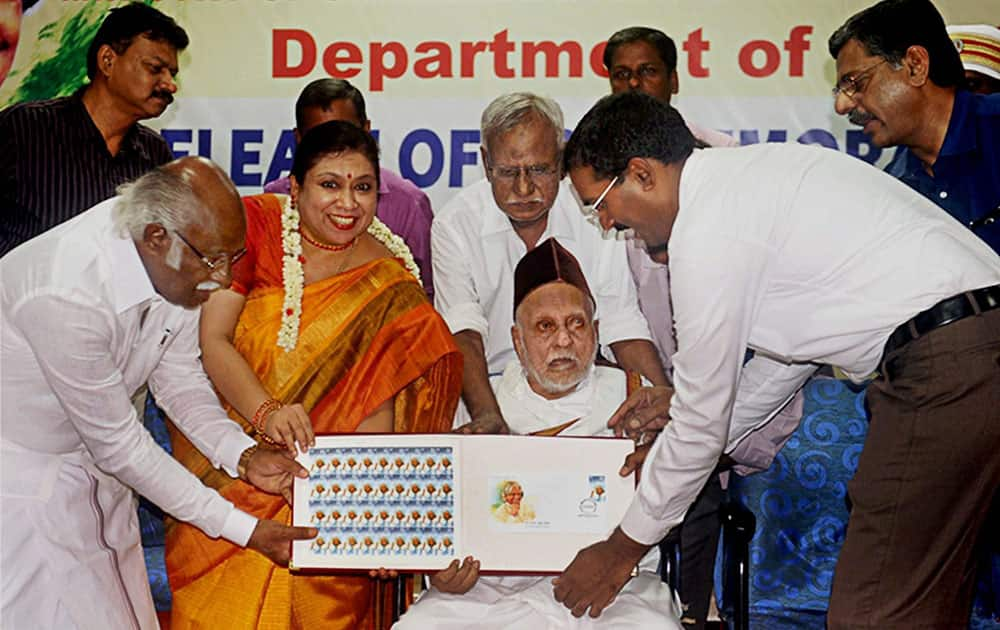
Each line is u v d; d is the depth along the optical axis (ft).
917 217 9.30
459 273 13.61
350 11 16.42
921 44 11.57
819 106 16.17
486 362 13.17
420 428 12.37
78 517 10.02
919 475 9.03
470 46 16.38
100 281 9.42
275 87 16.51
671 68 14.93
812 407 13.56
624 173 9.32
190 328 11.02
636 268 13.12
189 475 10.44
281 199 12.46
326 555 10.86
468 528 10.85
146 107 14.44
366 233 12.69
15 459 9.79
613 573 10.46
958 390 8.81
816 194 9.32
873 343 9.29
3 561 9.60
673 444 9.69
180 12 16.47
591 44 16.30
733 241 9.17
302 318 12.04
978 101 12.17
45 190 14.42
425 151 16.46
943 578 9.18
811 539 13.29
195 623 11.85
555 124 12.89
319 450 11.00
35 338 9.37
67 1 16.44
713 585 12.53
